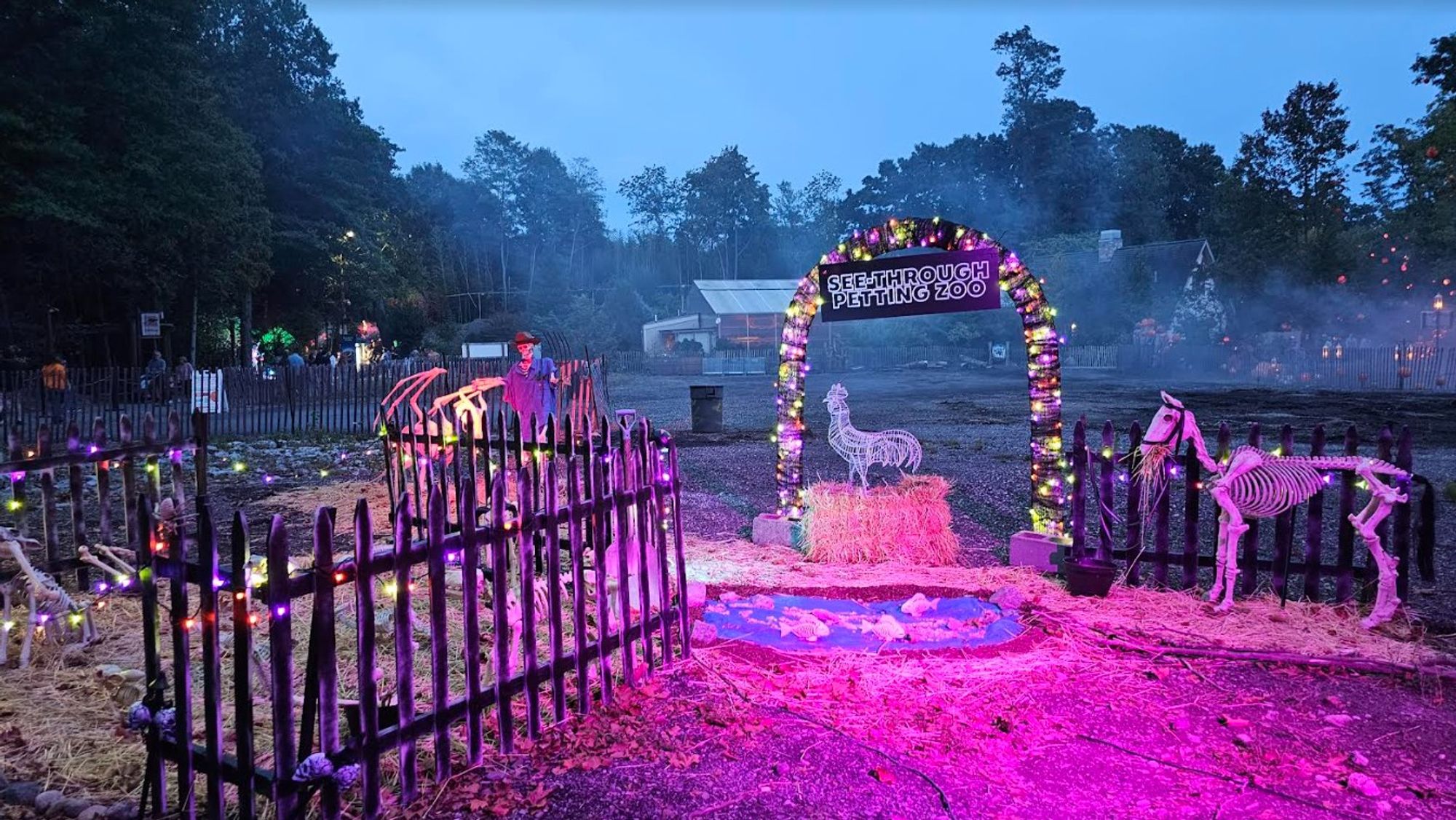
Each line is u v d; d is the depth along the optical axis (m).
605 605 4.07
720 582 6.04
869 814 3.17
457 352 50.81
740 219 101.75
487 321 56.53
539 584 5.08
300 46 41.38
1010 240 67.38
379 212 46.31
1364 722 3.93
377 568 3.01
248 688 2.78
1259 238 35.28
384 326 55.28
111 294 31.00
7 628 4.53
